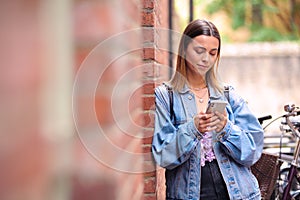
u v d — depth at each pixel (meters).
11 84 0.82
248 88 25.94
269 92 26.00
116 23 1.90
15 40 0.83
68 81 1.07
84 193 1.23
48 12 0.93
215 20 34.62
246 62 26.75
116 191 1.81
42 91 0.91
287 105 6.91
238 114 4.73
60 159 0.99
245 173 4.58
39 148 0.89
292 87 25.97
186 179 4.49
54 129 0.96
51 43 0.95
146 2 4.79
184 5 16.45
